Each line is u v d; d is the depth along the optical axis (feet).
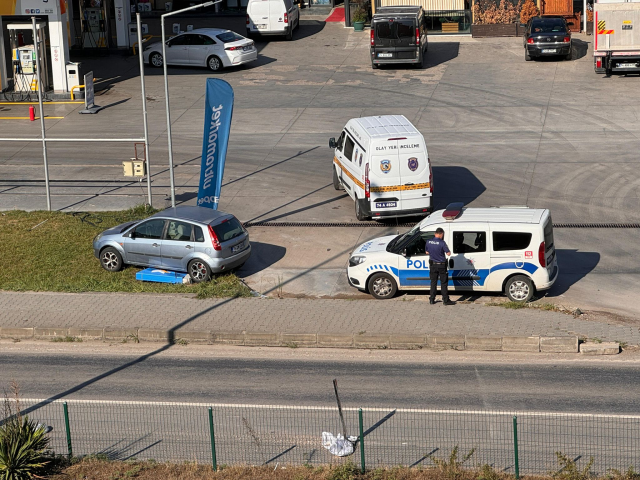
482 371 51.75
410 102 113.60
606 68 118.83
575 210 78.18
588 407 46.34
